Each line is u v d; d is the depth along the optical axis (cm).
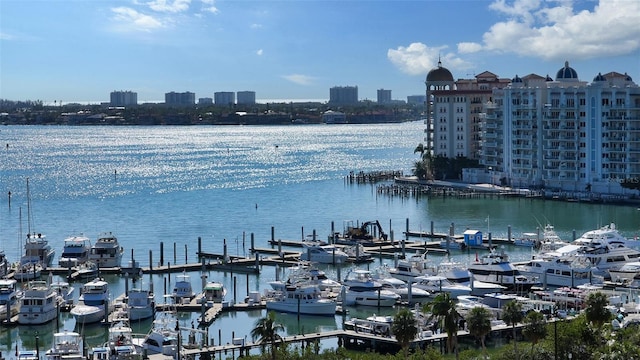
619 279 18212
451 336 12519
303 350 13662
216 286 17738
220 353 14188
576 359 12700
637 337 12900
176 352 14038
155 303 17212
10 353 14675
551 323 13950
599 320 12975
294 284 17075
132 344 14250
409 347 14000
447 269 18562
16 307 16925
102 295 16662
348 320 16138
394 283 17788
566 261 18325
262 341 13175
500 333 14538
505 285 17938
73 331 15800
